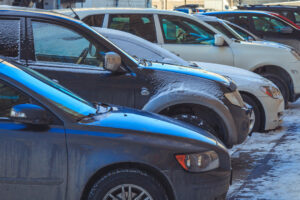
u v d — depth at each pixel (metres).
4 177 4.78
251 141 9.59
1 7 7.22
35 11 7.19
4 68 5.13
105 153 4.82
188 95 7.21
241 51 12.36
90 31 7.19
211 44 12.28
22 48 7.00
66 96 5.38
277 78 12.70
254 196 6.48
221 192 5.20
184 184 4.96
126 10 11.88
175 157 4.94
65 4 28.47
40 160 4.79
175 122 5.62
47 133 4.81
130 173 4.83
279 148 8.97
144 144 4.90
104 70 7.12
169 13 12.12
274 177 7.27
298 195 6.48
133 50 9.08
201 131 5.63
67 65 7.07
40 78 5.41
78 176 4.81
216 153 5.26
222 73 9.81
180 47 12.04
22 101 4.95
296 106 13.66
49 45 7.08
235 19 18.09
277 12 21.31
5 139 4.77
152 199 4.87
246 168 7.80
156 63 7.71
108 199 4.84
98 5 33.47
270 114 9.91
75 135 4.84
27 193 4.80
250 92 9.75
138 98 7.08
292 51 12.79
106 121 5.11
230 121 7.56
